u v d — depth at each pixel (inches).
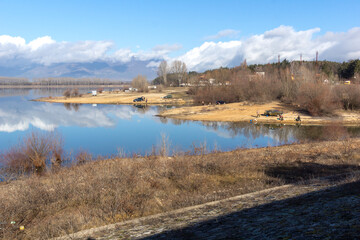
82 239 354.9
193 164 800.9
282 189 506.9
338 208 308.8
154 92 5329.7
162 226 365.4
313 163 807.7
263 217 328.2
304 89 2326.5
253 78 3137.3
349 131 1567.4
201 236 299.0
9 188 644.1
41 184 651.5
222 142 1314.0
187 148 1161.4
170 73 7145.7
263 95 2760.8
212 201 490.3
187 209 442.9
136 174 703.1
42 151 951.6
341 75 4667.8
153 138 1448.1
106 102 3902.6
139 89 5457.7
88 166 824.9
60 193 569.3
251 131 1627.7
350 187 419.8
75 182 633.0
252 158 888.3
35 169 876.6
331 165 775.7
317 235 235.3
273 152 979.9
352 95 2220.7
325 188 445.4
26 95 5767.7
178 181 661.3
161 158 892.6
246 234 275.4
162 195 571.2
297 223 280.5
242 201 445.1
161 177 696.4
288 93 2696.9
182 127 1817.2
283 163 823.1
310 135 1466.5
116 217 458.3
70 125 1936.5
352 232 227.1
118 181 634.2
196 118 2194.9
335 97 2271.2
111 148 1221.7
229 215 368.8
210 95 3171.8
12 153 945.5
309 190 450.3
